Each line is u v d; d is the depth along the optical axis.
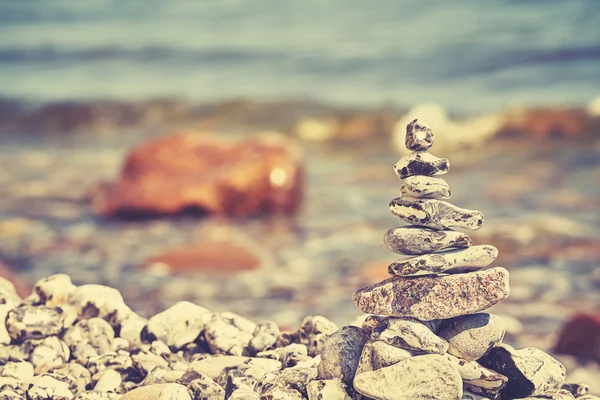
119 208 15.70
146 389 4.48
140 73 31.50
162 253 12.81
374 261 12.56
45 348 4.98
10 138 25.53
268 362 4.80
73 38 35.03
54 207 16.48
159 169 16.53
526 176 18.94
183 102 27.88
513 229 14.17
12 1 37.62
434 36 31.08
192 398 4.49
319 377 4.42
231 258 12.52
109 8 36.75
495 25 31.06
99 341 5.15
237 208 15.91
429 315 4.12
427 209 4.17
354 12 34.03
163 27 35.31
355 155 22.73
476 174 19.45
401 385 4.03
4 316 5.12
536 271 12.00
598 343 8.53
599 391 7.44
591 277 11.64
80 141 24.69
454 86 27.59
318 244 13.70
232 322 5.36
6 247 13.52
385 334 4.14
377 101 26.81
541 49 28.86
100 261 12.66
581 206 15.82
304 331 5.19
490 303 4.13
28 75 31.88
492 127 23.92
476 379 4.22
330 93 27.89
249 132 25.73
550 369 4.39
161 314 5.38
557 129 23.52
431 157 4.23
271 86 28.95
